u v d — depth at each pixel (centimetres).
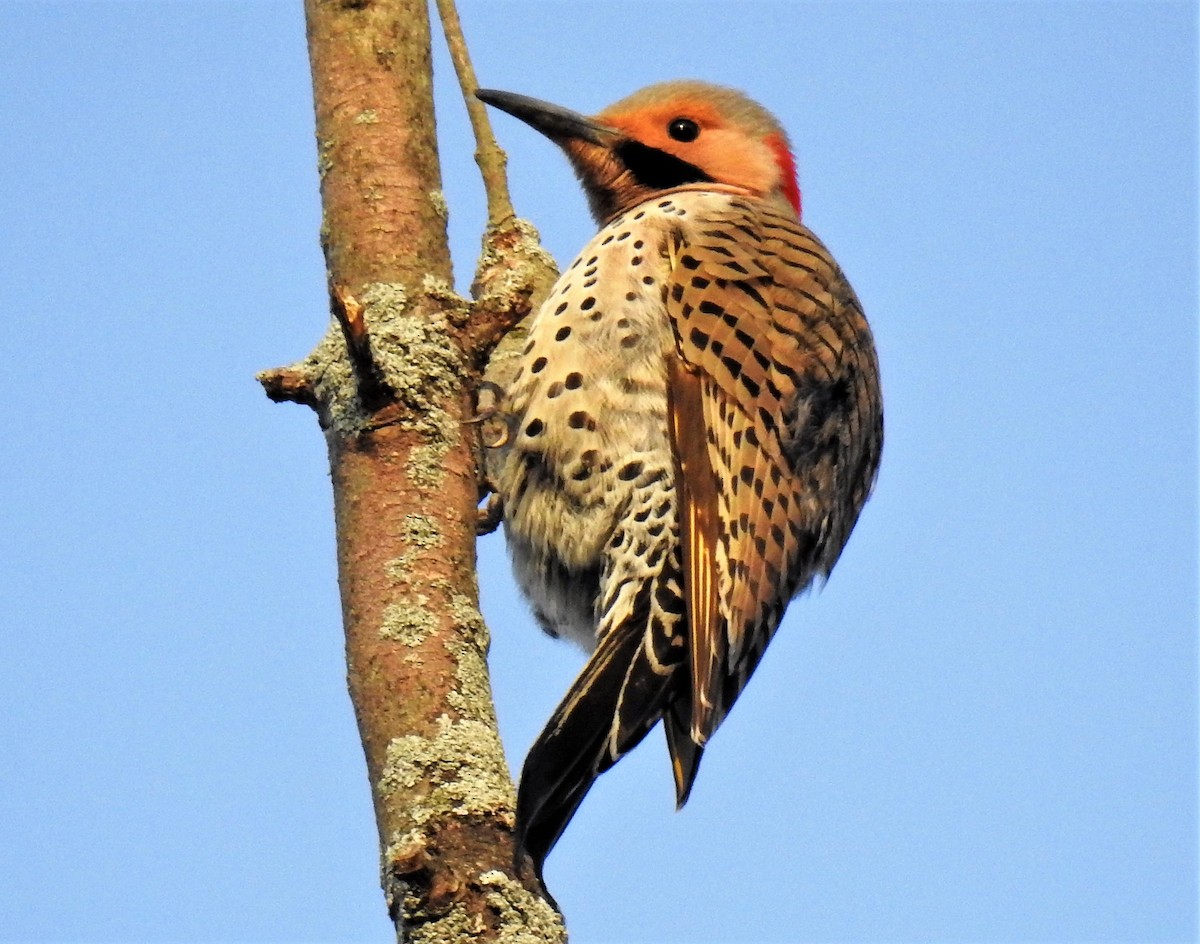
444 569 702
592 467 926
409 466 725
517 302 785
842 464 1060
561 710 823
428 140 827
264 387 773
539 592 962
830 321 1048
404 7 843
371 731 665
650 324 958
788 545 973
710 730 852
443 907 601
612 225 1042
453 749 646
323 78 831
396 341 755
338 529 729
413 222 802
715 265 1006
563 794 794
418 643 677
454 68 979
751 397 968
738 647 910
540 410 940
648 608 890
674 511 909
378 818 643
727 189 1172
